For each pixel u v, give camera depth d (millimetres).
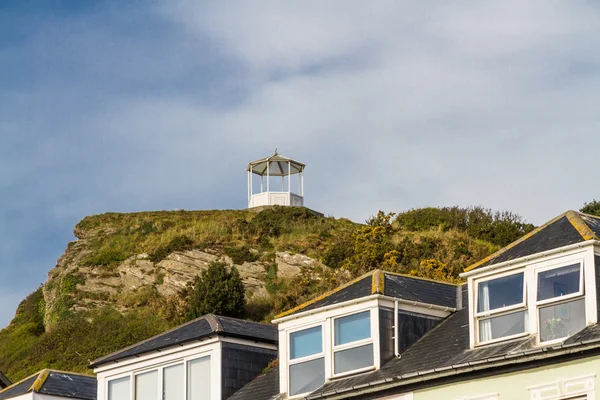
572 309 28000
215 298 76875
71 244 96812
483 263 30953
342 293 34375
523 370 27172
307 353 33594
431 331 33250
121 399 38406
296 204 99812
